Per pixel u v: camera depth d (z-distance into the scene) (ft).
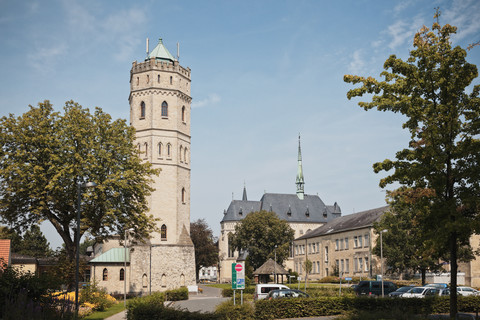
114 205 160.56
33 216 156.87
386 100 78.59
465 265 223.51
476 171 72.90
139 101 231.91
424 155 74.08
